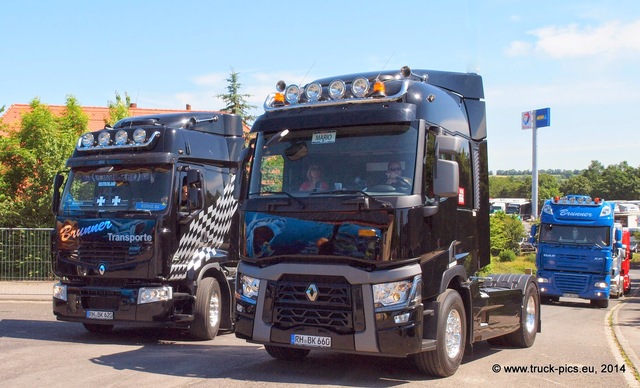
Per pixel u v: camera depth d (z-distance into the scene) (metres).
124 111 24.59
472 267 8.99
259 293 7.87
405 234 7.39
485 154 9.80
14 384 7.58
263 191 8.15
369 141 7.82
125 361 9.03
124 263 10.81
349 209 7.50
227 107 36.38
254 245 7.95
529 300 11.33
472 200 9.22
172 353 9.81
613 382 8.39
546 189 118.38
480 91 9.94
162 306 10.76
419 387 7.64
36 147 22.39
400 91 7.91
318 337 7.54
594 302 23.83
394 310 7.34
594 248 23.28
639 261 61.78
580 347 11.50
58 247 11.32
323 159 7.94
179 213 11.08
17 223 20.66
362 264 7.41
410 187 7.54
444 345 7.95
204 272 11.61
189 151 11.52
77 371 8.30
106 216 11.05
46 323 13.20
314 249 7.56
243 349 10.39
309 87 8.30
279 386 7.50
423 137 7.75
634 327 15.76
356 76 8.81
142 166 11.21
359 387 7.56
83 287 11.06
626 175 114.94
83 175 11.54
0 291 17.12
